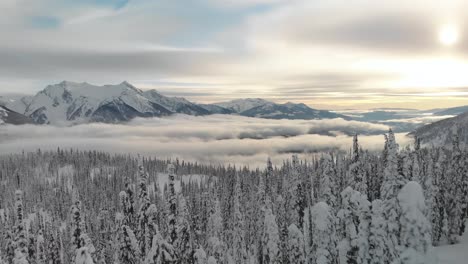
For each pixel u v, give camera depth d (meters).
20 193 55.66
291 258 42.66
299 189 72.00
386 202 30.91
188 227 45.06
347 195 34.47
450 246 67.56
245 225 89.94
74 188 49.12
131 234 44.47
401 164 51.50
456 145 77.38
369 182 73.69
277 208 81.00
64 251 87.38
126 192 48.97
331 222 36.12
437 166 75.88
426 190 68.19
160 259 37.53
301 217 71.00
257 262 73.19
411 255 28.41
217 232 76.25
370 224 31.73
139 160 46.62
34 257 66.00
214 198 100.31
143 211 45.75
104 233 72.88
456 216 73.38
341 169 83.62
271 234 46.62
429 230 28.67
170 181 45.00
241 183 131.00
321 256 35.66
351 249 32.72
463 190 74.25
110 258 68.31
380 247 30.47
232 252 82.50
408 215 28.81
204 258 44.91
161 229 65.94
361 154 84.75
